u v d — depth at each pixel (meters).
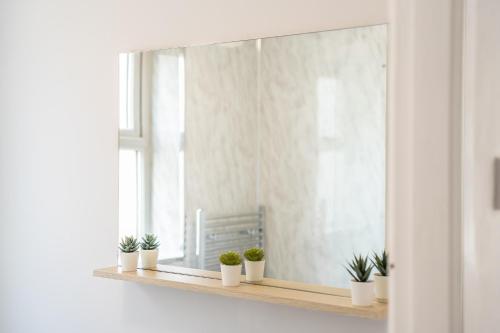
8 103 2.62
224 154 1.95
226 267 1.80
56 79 2.45
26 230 2.56
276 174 1.83
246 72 1.90
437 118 0.46
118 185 2.23
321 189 1.73
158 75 2.13
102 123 2.29
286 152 1.81
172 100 2.09
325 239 1.72
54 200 2.46
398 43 0.47
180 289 1.96
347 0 1.70
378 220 1.61
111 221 2.26
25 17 2.56
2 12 2.62
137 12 2.20
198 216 2.00
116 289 2.27
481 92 0.47
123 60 2.22
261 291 1.74
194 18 2.04
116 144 2.25
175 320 2.10
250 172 1.88
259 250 1.85
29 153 2.55
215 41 1.99
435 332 0.46
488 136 0.48
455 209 0.46
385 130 1.61
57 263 2.45
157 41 2.14
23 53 2.57
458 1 0.46
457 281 0.46
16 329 2.61
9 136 2.62
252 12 1.90
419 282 0.46
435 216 0.46
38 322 2.52
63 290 2.43
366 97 1.65
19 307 2.60
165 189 2.10
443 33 0.45
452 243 0.46
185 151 2.05
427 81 0.46
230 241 1.92
